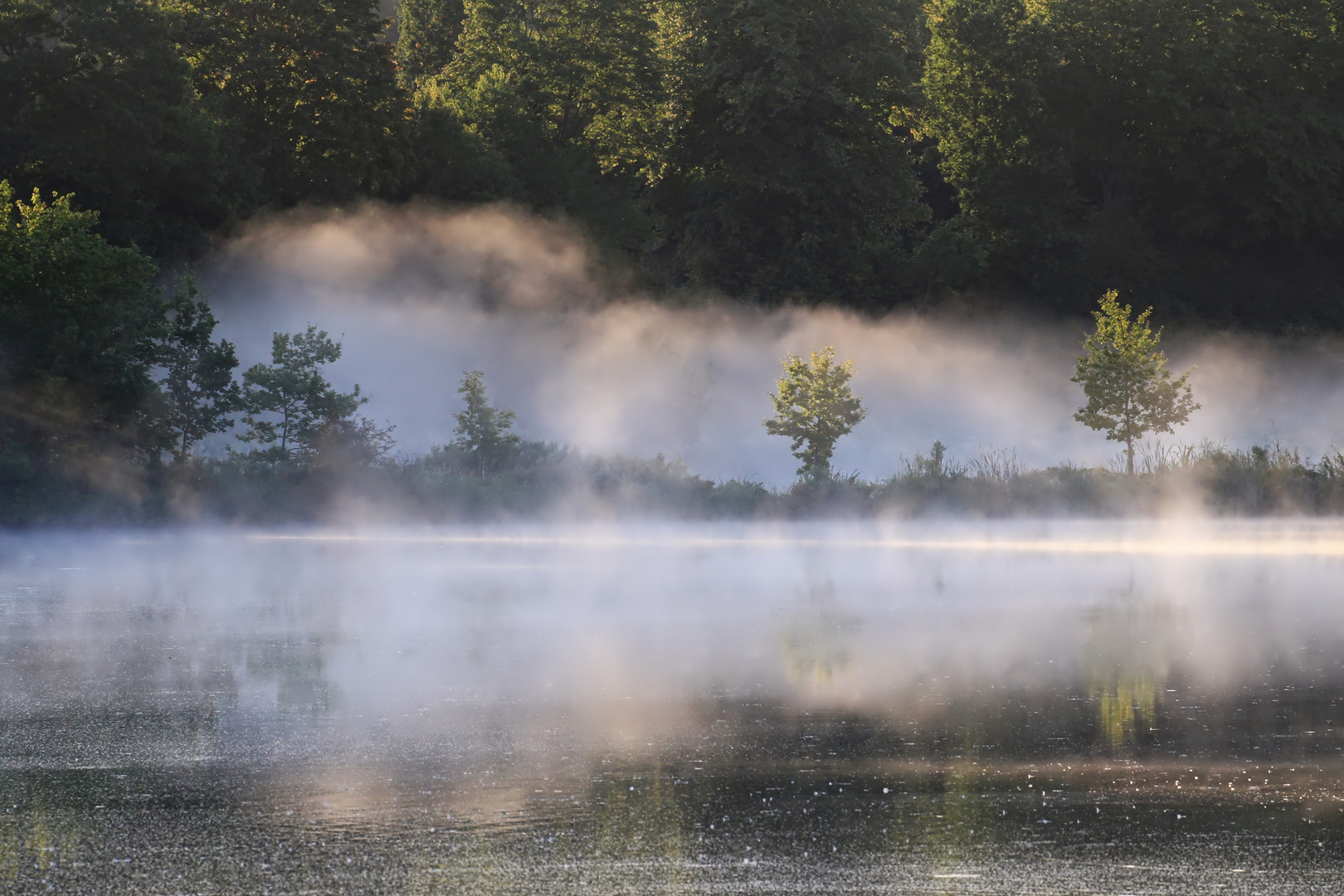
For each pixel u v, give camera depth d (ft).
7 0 161.38
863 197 227.20
